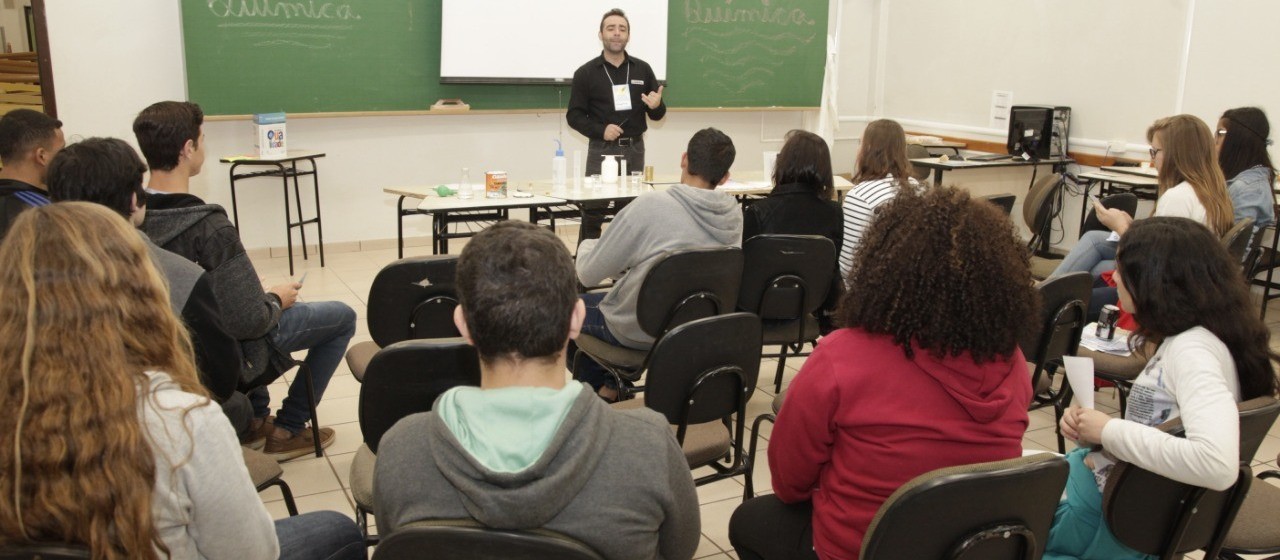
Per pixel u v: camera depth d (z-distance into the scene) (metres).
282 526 1.46
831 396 1.31
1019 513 1.18
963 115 6.46
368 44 5.30
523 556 0.95
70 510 0.97
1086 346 2.62
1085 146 5.64
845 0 6.96
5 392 0.97
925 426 1.27
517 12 5.57
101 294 1.00
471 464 0.95
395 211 5.79
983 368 1.27
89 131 4.84
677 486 1.08
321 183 5.53
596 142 5.00
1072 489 1.59
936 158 5.72
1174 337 1.59
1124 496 1.45
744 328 1.88
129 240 1.05
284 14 5.05
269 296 2.36
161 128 2.33
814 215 3.05
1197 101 4.97
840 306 1.38
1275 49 4.57
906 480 1.29
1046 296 2.32
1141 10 5.21
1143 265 1.59
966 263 1.23
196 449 1.05
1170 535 1.50
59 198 1.82
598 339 2.71
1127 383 2.48
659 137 6.51
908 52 6.91
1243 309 1.54
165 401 1.04
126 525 0.98
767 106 6.70
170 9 4.93
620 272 2.61
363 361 2.51
